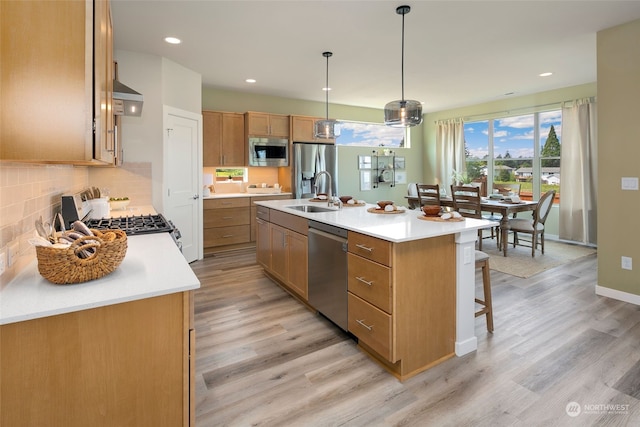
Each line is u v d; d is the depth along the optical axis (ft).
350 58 13.56
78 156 3.83
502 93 19.86
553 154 19.93
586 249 17.54
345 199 12.42
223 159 17.90
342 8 9.55
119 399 3.93
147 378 4.06
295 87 18.06
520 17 10.06
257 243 13.55
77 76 3.81
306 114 21.47
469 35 11.36
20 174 4.82
